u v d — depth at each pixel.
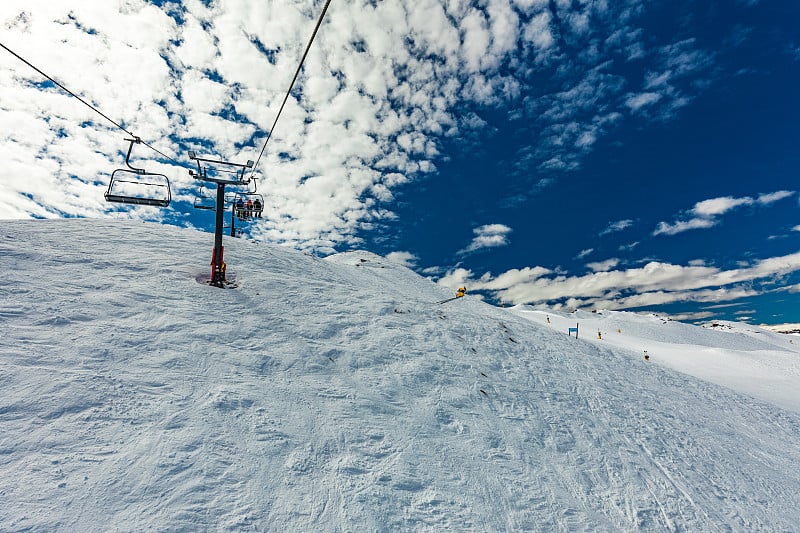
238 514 4.89
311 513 5.21
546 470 7.68
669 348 47.31
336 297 15.58
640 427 10.54
